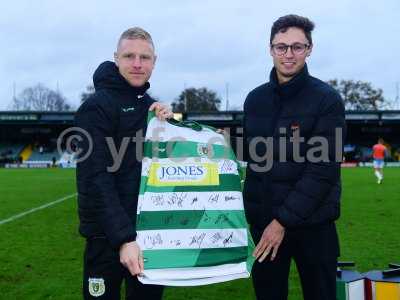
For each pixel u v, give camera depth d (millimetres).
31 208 14344
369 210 13227
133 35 3584
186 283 3549
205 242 3607
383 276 4617
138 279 3465
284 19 3799
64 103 84750
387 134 55375
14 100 80062
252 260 3713
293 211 3609
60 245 8836
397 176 28828
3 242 9133
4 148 56688
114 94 3584
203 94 89312
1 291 6094
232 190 3711
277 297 4066
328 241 3842
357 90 84250
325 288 3838
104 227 3369
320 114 3715
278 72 3912
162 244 3551
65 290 6129
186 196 3613
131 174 3598
